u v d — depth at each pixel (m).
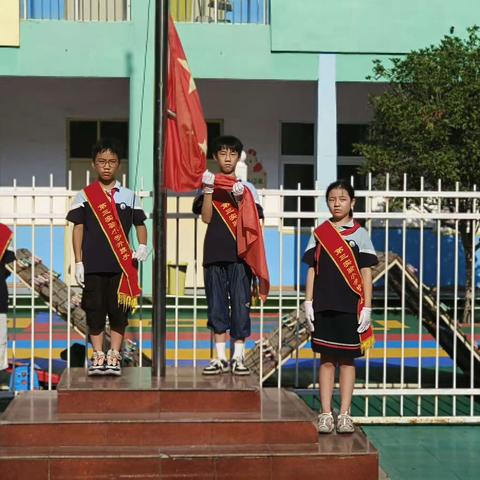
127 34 16.36
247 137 19.38
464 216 8.16
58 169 19.11
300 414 6.48
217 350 7.24
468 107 13.86
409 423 8.36
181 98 7.38
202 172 7.41
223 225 7.24
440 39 16.47
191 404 6.51
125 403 6.46
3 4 16.16
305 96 19.36
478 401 9.41
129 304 7.01
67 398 6.43
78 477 5.85
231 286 7.22
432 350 12.30
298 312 8.37
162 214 6.96
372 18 16.50
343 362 6.87
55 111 19.02
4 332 7.11
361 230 6.89
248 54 16.59
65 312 9.05
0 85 18.81
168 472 5.92
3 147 18.94
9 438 6.11
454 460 7.24
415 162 14.25
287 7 16.48
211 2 17.05
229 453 6.01
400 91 14.63
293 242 18.20
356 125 19.42
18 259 9.41
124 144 19.27
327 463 6.02
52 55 16.33
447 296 17.30
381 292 16.97
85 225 7.07
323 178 16.67
